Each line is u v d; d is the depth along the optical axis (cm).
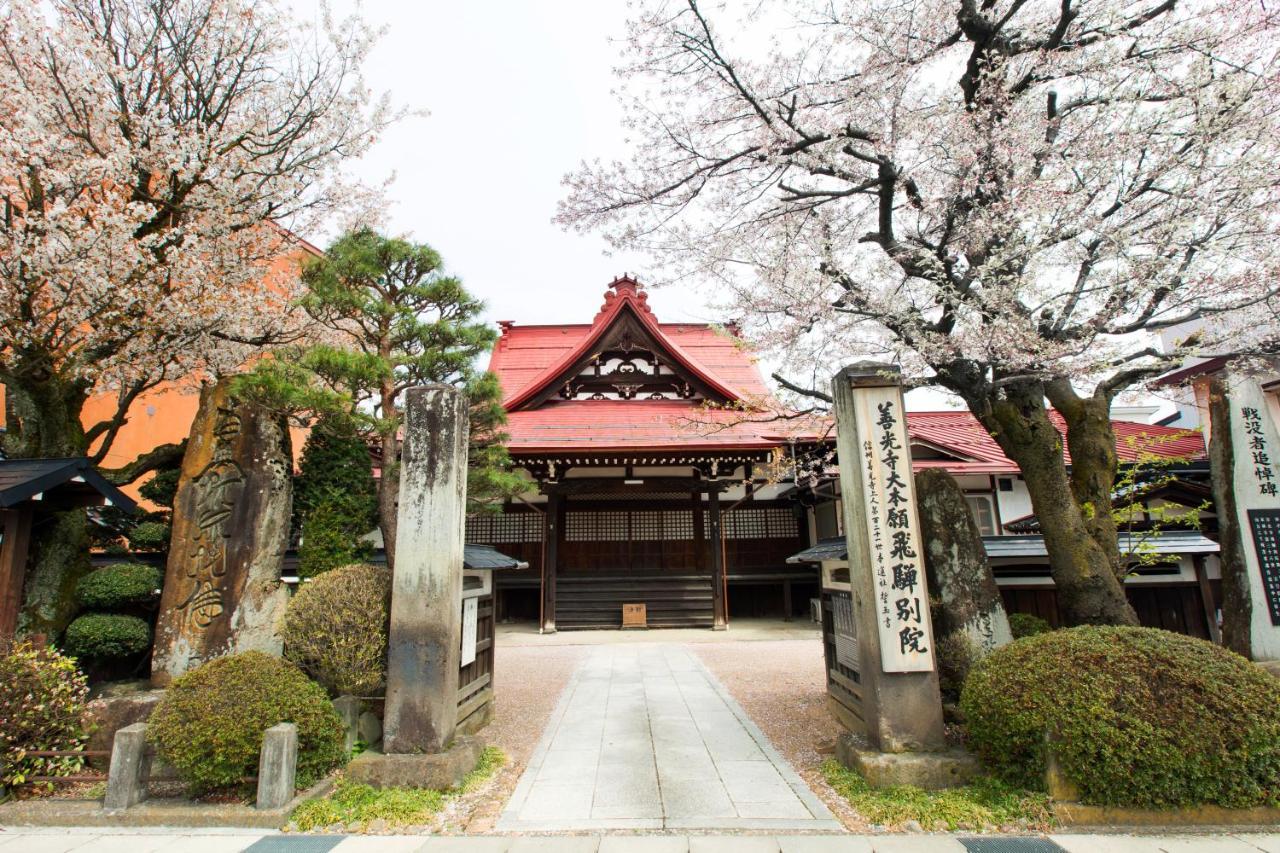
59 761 507
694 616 1518
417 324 716
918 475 613
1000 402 628
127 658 677
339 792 473
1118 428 1487
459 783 493
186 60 828
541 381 1761
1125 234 550
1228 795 391
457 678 551
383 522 716
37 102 746
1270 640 610
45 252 684
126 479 778
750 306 750
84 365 757
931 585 588
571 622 1523
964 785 457
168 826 437
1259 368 575
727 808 457
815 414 838
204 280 842
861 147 699
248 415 648
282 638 599
